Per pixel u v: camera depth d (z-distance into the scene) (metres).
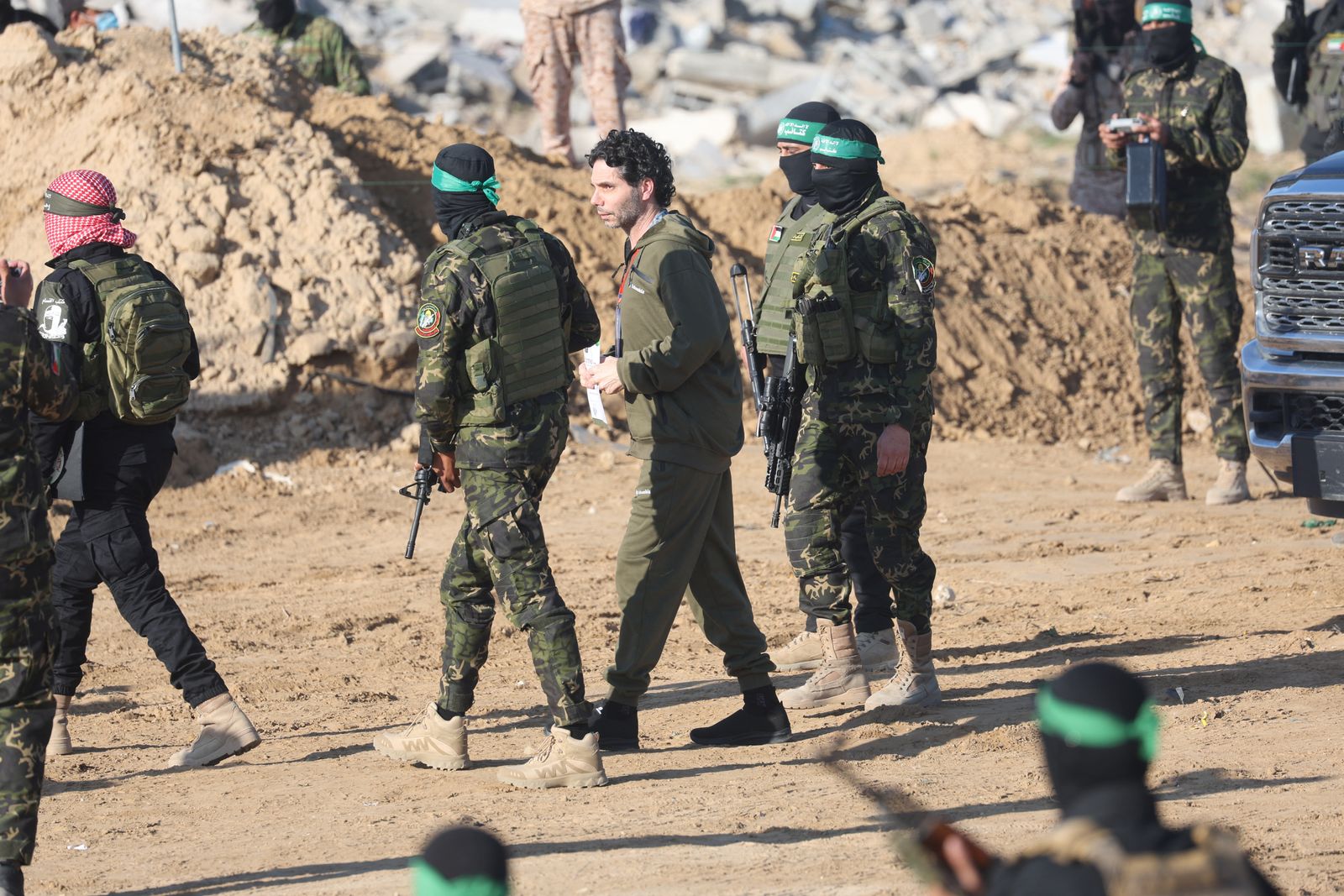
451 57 116.94
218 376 49.47
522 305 20.73
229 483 47.06
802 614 32.75
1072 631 30.45
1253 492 45.62
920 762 21.86
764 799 20.17
